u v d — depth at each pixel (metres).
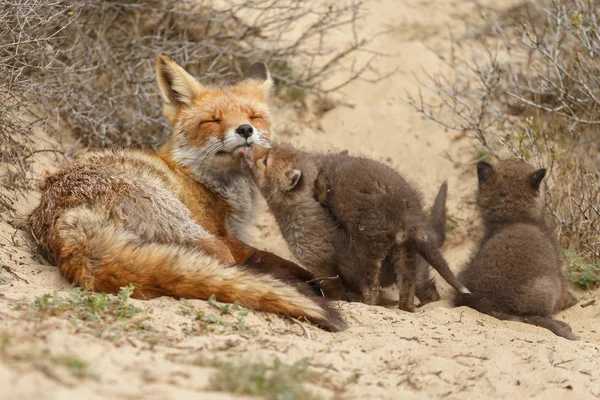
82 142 14.98
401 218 10.74
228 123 11.84
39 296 8.48
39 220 10.79
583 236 13.43
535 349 8.99
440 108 17.06
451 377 7.94
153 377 6.07
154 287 9.27
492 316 10.67
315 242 11.19
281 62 17.47
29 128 12.77
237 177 12.34
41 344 6.51
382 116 17.12
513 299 10.59
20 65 13.84
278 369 6.71
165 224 10.56
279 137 16.38
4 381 5.12
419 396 7.16
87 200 10.30
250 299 9.22
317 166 11.72
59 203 10.45
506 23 19.11
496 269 10.72
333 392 6.76
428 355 8.37
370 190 10.84
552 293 10.66
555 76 16.27
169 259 9.32
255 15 17.72
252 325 8.74
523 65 17.36
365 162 11.39
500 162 12.31
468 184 15.73
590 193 13.50
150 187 10.74
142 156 11.56
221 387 6.06
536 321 10.48
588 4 15.70
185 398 5.51
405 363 8.15
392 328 9.40
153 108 15.70
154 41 16.12
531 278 10.59
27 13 12.73
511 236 11.02
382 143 16.69
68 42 15.58
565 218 13.70
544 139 14.97
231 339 7.92
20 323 7.34
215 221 12.18
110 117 15.18
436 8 20.22
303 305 9.23
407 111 17.25
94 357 6.38
